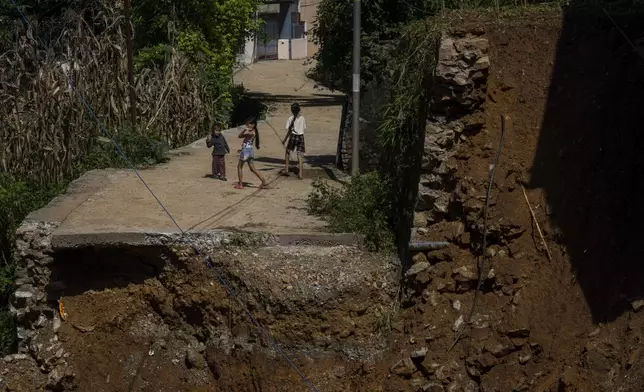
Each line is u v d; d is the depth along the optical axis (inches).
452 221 399.5
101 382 429.1
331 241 426.0
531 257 379.9
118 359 430.9
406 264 405.7
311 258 414.9
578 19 412.2
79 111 673.6
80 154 669.9
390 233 432.5
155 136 690.8
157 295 429.4
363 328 393.7
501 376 361.7
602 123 391.9
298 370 387.9
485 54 407.8
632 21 399.2
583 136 394.0
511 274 377.4
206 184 561.6
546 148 397.7
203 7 932.6
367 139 564.1
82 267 438.0
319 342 391.2
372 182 464.4
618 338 335.6
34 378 429.7
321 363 389.4
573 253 373.4
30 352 438.0
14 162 667.4
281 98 1229.1
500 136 403.9
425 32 444.8
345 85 604.7
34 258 438.0
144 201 503.5
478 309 378.9
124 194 521.0
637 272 350.6
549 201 386.3
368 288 400.2
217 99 862.5
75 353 432.5
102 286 436.5
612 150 386.9
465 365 369.7
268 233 426.6
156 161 643.5
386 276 408.5
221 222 451.2
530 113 406.3
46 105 663.8
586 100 398.6
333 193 483.5
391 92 486.6
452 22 426.3
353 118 536.7
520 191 392.2
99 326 434.9
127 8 736.3
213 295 414.6
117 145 618.8
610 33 402.9
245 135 550.6
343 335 391.2
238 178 559.8
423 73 432.5
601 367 331.0
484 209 390.0
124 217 460.8
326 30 605.6
